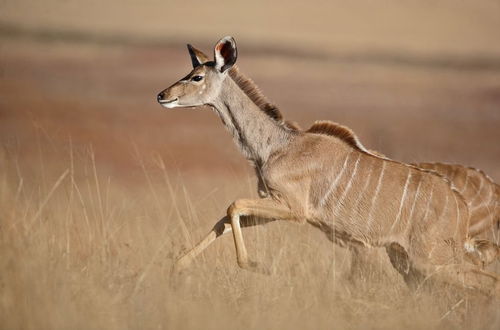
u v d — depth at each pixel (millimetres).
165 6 172875
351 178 22109
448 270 21625
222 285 19547
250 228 24703
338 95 84250
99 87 79375
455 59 124562
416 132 65625
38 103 66125
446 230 21734
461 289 21531
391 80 97812
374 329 18250
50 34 110812
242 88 23188
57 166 30094
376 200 21922
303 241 23891
